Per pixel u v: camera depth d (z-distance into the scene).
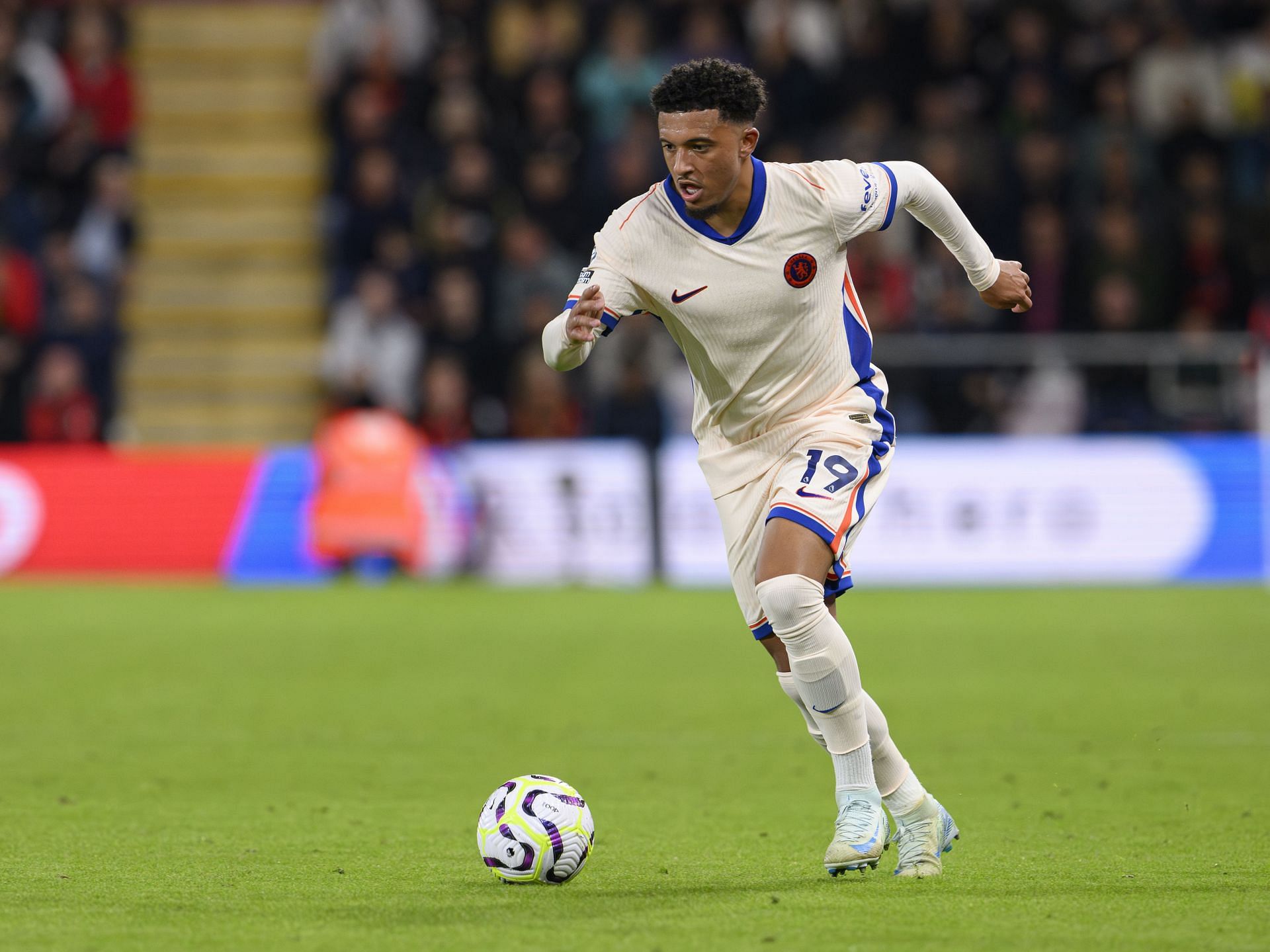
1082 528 52.34
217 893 15.68
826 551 16.28
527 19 65.25
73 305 59.06
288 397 65.00
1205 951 13.24
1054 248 57.44
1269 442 52.53
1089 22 64.69
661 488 53.19
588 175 60.03
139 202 68.25
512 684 33.69
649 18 66.56
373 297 58.03
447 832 19.41
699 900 15.30
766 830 19.62
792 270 16.55
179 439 64.56
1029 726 28.23
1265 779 23.12
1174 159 61.19
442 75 62.94
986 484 52.34
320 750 26.22
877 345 55.69
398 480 53.62
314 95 69.75
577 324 15.88
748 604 17.34
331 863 17.36
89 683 33.84
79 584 52.97
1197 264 58.69
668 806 21.36
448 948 13.38
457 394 55.56
